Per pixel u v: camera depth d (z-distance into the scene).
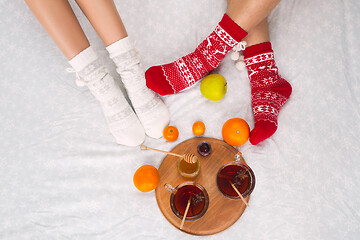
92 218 0.90
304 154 0.93
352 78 0.99
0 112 1.01
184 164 0.89
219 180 0.85
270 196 0.90
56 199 0.93
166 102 1.02
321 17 1.05
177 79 0.96
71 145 0.98
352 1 1.05
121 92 0.96
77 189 0.93
